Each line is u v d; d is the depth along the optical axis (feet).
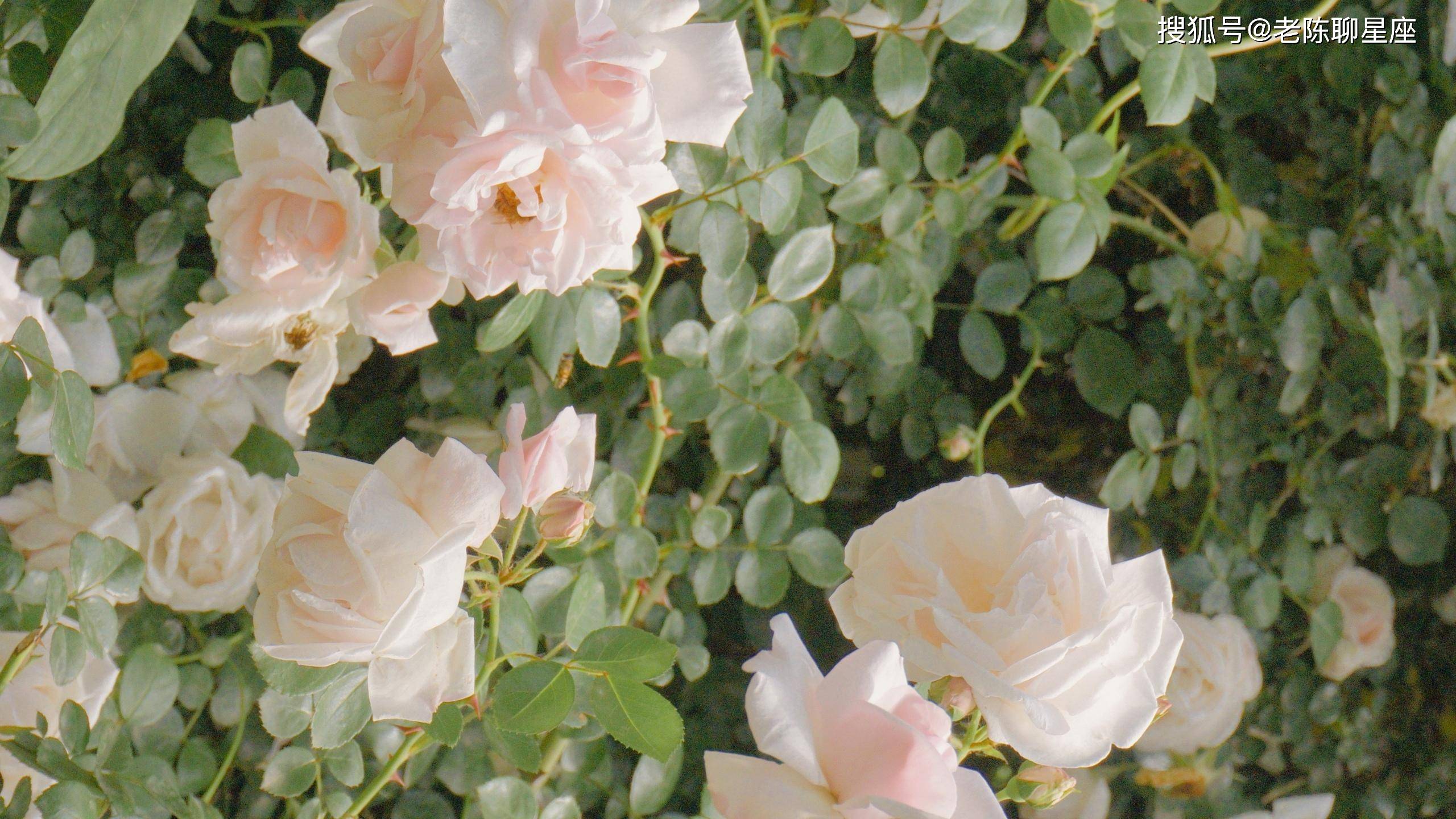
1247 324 5.11
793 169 4.65
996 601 4.28
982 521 4.32
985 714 4.25
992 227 5.10
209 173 4.72
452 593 4.17
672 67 4.23
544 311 4.65
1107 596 4.25
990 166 4.91
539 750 4.44
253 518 4.79
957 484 4.34
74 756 4.47
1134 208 5.27
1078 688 4.24
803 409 4.73
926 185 4.90
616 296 4.81
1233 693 5.04
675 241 4.69
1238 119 5.29
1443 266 5.26
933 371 5.11
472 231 4.22
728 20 4.68
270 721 4.60
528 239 4.21
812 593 5.10
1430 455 5.25
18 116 4.33
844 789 4.13
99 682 4.59
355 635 4.14
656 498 4.94
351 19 4.21
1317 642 5.14
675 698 5.07
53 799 4.35
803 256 4.71
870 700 4.14
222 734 5.00
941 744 4.15
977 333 4.99
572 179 4.17
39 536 4.73
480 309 4.95
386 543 4.14
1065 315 5.03
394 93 4.21
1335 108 5.28
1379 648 5.18
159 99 4.97
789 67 4.97
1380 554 5.39
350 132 4.43
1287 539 5.17
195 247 5.00
